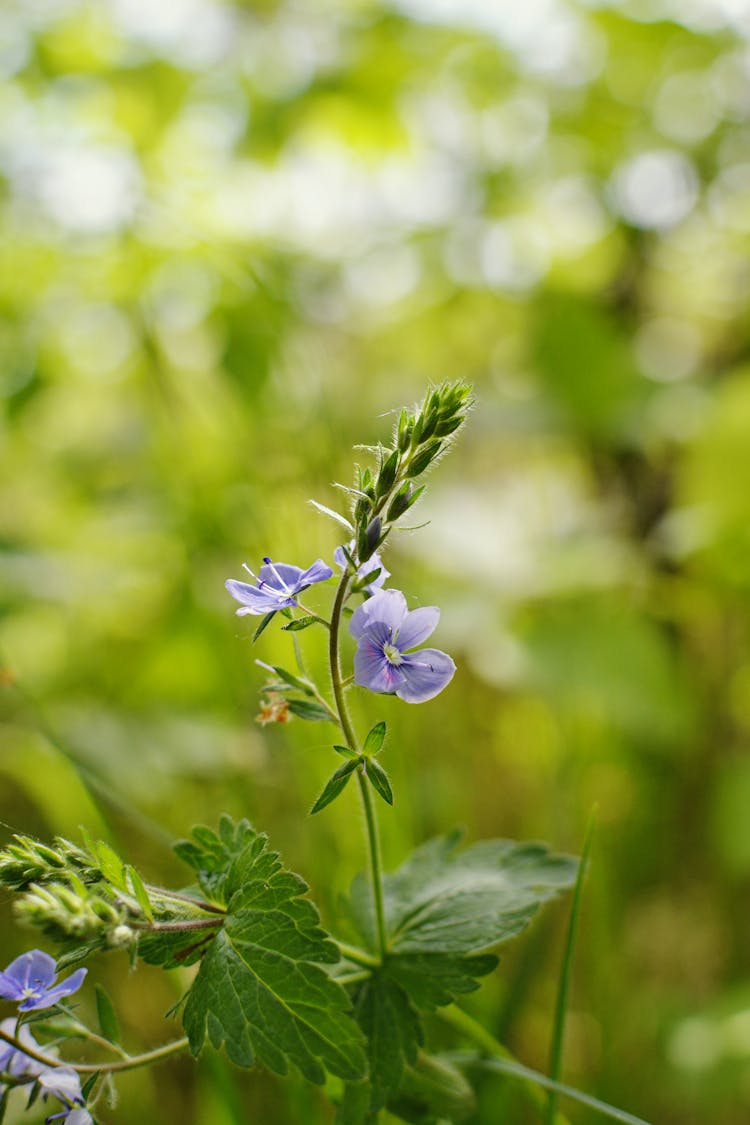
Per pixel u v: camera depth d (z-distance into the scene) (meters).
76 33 0.40
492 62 0.46
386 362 0.52
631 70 0.47
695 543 0.39
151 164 0.40
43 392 0.41
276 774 0.34
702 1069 0.32
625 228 0.49
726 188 0.49
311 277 0.46
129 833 0.34
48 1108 0.27
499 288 0.47
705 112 0.47
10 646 0.42
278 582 0.23
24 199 0.40
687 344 0.52
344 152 0.46
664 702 0.37
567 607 0.39
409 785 0.33
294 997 0.22
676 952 0.39
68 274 0.39
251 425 0.39
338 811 0.30
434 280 0.47
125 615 0.42
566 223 0.50
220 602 0.38
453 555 0.39
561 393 0.43
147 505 0.43
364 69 0.42
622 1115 0.25
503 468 0.51
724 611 0.43
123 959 0.34
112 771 0.33
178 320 0.42
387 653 0.22
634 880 0.40
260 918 0.23
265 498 0.36
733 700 0.44
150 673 0.40
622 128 0.47
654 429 0.43
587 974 0.35
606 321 0.46
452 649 0.39
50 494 0.48
